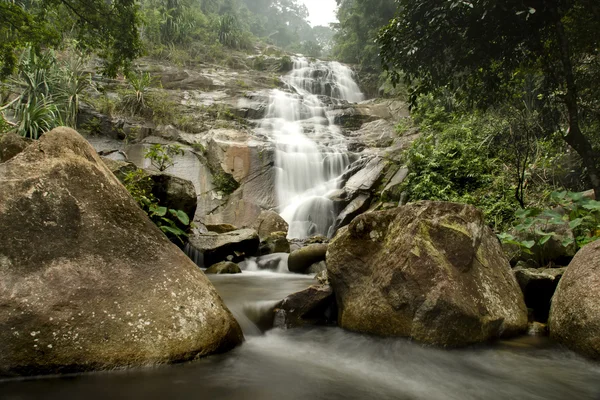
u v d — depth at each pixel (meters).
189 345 2.57
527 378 2.72
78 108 12.84
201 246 7.14
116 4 9.86
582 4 6.14
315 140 15.87
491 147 10.34
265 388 2.41
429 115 14.45
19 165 2.71
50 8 9.91
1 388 2.07
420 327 3.26
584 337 2.94
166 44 23.61
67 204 2.69
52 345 2.22
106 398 2.08
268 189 12.48
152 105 15.27
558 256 4.90
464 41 6.37
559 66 7.22
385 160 12.80
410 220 3.63
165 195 7.36
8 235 2.43
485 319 3.31
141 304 2.56
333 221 11.37
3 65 9.62
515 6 5.68
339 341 3.46
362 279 3.78
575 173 8.38
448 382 2.66
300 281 5.61
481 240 3.75
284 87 22.41
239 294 4.43
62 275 2.45
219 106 17.16
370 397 2.38
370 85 26.20
